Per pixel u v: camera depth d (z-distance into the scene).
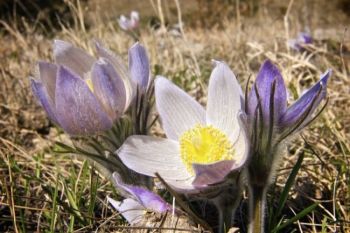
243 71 0.70
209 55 0.84
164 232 0.40
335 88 0.60
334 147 0.50
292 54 0.77
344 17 1.90
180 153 0.40
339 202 0.44
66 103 0.39
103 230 0.41
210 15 1.86
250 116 0.37
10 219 0.43
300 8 1.81
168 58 0.75
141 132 0.41
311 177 0.46
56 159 0.51
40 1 1.64
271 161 0.37
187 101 0.41
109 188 0.47
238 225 0.43
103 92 0.39
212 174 0.37
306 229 0.43
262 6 1.85
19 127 0.57
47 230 0.43
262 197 0.38
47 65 0.40
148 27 1.02
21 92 0.62
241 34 0.92
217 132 0.39
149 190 0.40
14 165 0.48
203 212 0.43
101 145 0.41
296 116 0.37
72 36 0.73
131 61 0.40
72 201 0.44
